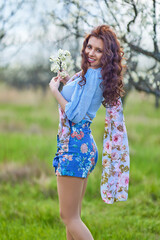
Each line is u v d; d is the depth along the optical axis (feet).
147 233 11.19
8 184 17.58
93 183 16.30
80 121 7.66
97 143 19.08
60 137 7.78
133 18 10.09
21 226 11.61
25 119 43.98
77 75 8.00
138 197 14.98
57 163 7.87
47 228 11.41
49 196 16.07
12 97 72.08
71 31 11.41
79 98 7.49
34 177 18.34
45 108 57.57
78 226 7.71
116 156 8.06
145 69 11.34
